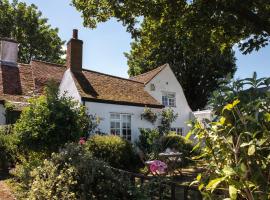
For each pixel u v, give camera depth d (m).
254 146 2.41
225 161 2.73
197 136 2.94
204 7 11.84
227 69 35.19
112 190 6.02
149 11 12.61
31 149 10.09
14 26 39.44
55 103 10.40
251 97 2.88
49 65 24.55
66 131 10.17
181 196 6.84
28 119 10.05
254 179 2.44
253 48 12.73
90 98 17.23
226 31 12.91
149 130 18.81
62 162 6.77
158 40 13.89
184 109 25.86
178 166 13.70
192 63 34.06
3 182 9.95
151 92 24.22
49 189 6.12
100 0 13.59
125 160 14.73
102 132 17.50
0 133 13.80
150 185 5.90
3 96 19.92
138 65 36.78
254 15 11.19
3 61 23.36
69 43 19.59
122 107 18.80
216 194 2.97
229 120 2.82
